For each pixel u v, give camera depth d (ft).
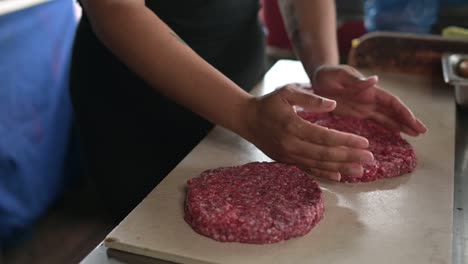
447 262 2.25
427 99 3.93
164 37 2.97
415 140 3.35
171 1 3.88
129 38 2.95
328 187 2.83
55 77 6.57
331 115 3.44
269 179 2.68
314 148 2.77
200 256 2.28
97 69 4.09
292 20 4.10
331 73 3.43
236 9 4.18
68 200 7.19
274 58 6.49
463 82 3.68
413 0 5.69
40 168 6.51
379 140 3.18
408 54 4.34
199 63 2.99
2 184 5.97
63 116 6.86
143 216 2.55
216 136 3.39
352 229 2.47
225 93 2.94
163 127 4.14
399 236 2.42
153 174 4.12
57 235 6.50
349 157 2.72
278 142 2.86
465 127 3.59
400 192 2.79
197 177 2.74
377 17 5.91
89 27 4.10
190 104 3.02
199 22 4.00
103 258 2.34
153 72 2.97
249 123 2.93
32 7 5.93
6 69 5.71
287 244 2.35
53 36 6.40
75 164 7.32
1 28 5.54
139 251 2.34
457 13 5.61
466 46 4.19
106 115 4.16
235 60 4.33
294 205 2.47
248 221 2.34
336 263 2.24
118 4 2.97
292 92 2.82
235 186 2.62
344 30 6.51
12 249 6.24
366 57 4.46
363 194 2.77
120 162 4.20
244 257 2.27
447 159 3.12
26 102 6.09
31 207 6.44
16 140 6.01
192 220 2.45
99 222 6.73
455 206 2.71
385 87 4.16
